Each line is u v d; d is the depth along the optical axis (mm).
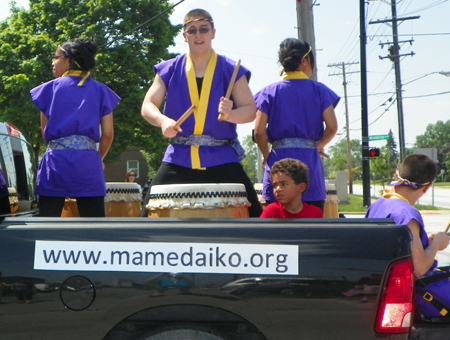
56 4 22609
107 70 21828
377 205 3080
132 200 3621
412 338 2713
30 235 2236
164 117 2980
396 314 2076
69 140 3037
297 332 2100
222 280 2137
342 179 28469
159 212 2969
